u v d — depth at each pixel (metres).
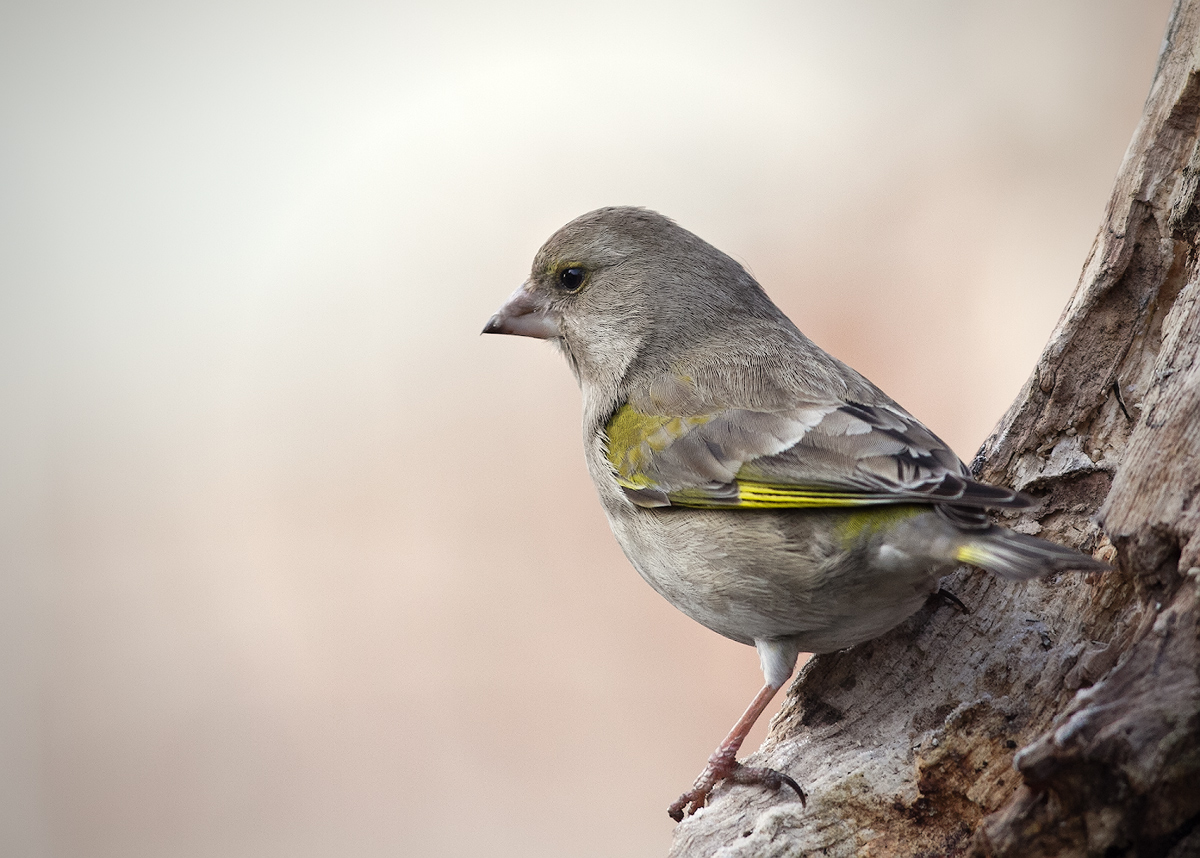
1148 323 9.05
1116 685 6.21
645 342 10.92
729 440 9.43
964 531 7.91
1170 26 8.97
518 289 11.91
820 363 10.16
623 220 11.42
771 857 7.98
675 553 9.58
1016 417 9.43
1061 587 8.62
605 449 10.47
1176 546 6.79
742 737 8.82
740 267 11.35
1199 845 5.96
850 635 8.95
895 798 7.97
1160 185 8.91
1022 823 6.26
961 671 8.54
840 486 8.57
